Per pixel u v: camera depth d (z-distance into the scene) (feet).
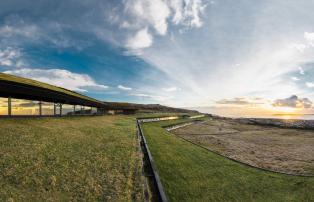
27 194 24.93
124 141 65.82
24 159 34.09
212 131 190.49
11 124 55.77
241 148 110.73
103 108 240.32
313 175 61.11
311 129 250.16
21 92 72.28
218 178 49.14
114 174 35.60
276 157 90.48
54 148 43.14
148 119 192.75
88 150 47.06
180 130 178.09
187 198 37.14
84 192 27.91
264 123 320.09
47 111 99.25
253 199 39.91
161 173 46.73
